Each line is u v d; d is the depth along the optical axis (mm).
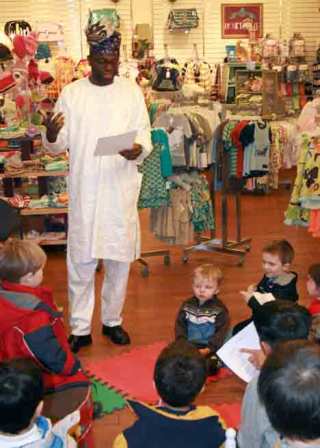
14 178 5395
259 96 8172
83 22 9008
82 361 3365
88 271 3424
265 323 2141
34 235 5250
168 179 4789
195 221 4957
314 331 2623
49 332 2152
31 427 1728
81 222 3328
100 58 3197
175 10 9062
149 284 4609
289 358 1375
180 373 1894
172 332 3744
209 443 1851
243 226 6242
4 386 1691
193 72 8648
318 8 9266
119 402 2951
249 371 2742
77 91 3266
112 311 3572
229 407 2904
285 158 7746
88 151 3258
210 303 3305
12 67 5207
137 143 3295
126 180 3352
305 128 5855
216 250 5277
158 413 1886
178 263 5105
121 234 3369
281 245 3420
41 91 5387
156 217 4895
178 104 5855
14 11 8992
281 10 9273
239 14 9273
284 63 8672
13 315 2139
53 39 7234
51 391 2203
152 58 8398
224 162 5086
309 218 4719
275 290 3387
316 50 9180
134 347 3537
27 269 2418
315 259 5094
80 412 2109
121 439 1865
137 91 3383
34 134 5094
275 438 1683
